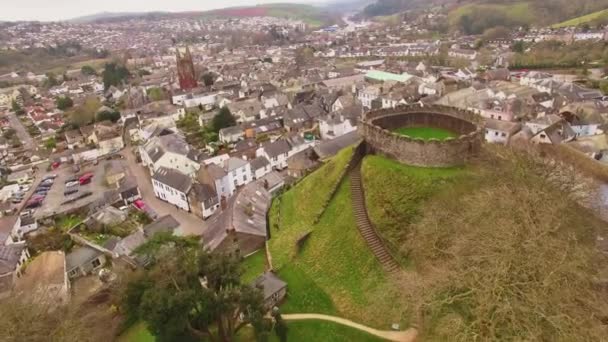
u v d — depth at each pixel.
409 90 127.31
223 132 105.31
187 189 70.81
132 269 46.50
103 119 136.38
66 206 78.75
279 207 56.25
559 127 82.81
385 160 45.09
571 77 144.50
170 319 31.16
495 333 24.75
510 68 172.88
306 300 38.19
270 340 34.53
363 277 37.69
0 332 33.72
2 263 52.81
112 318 42.66
